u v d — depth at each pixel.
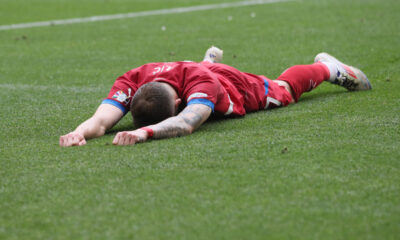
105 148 9.81
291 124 11.32
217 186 7.88
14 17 34.16
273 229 6.61
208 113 10.93
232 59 20.53
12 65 20.52
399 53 20.34
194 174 8.35
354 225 6.68
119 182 8.13
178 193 7.68
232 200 7.42
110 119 11.21
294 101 13.73
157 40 25.27
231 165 8.70
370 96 13.89
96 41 25.42
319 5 35.72
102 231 6.67
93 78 18.03
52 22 31.83
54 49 23.72
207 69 11.57
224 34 26.31
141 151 9.51
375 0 37.16
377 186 7.79
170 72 11.41
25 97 15.27
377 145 9.53
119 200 7.52
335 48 21.84
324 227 6.64
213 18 31.80
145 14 34.31
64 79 17.94
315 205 7.23
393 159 8.82
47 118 12.79
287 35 25.36
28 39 26.50
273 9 34.72
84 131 10.58
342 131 10.49
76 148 9.95
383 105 12.76
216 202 7.37
